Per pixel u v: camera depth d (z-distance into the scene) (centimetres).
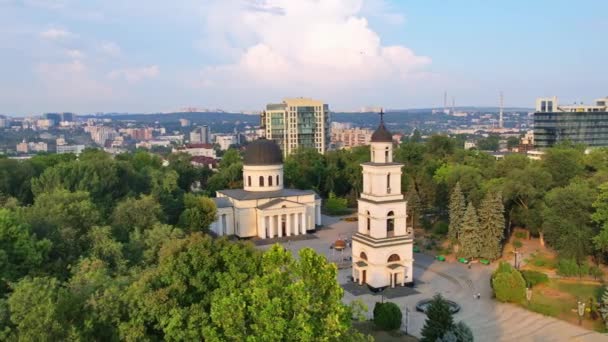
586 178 10206
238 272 3991
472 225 8319
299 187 14138
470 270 7975
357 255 7300
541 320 5938
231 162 16238
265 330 3114
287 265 3678
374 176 6838
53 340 3288
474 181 10338
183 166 15488
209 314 3678
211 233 10694
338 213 13338
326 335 3161
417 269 8094
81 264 5012
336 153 16638
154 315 3650
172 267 3984
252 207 10619
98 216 7050
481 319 6019
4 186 9725
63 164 10281
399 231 7062
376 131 6919
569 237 7512
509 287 6488
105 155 13825
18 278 4972
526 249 8956
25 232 5369
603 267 7819
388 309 5669
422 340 4894
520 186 8981
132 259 6050
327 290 3488
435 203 10988
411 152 15075
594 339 5281
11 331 3422
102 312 3609
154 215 7694
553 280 7319
